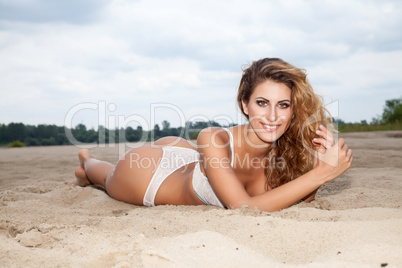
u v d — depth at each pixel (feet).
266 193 8.29
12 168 21.52
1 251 5.73
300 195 8.13
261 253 5.68
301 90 8.45
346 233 5.90
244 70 9.02
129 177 10.93
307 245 5.80
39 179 16.58
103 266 5.29
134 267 4.89
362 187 11.90
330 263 4.62
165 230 7.20
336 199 10.18
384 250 4.88
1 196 11.78
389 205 9.21
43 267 5.24
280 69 8.38
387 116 61.87
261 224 6.69
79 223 8.16
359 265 4.48
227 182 8.46
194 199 9.89
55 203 11.44
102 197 12.08
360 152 23.57
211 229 6.97
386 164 18.06
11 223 8.02
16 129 76.59
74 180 14.65
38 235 6.89
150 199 10.66
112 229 7.58
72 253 5.89
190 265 4.90
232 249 5.42
